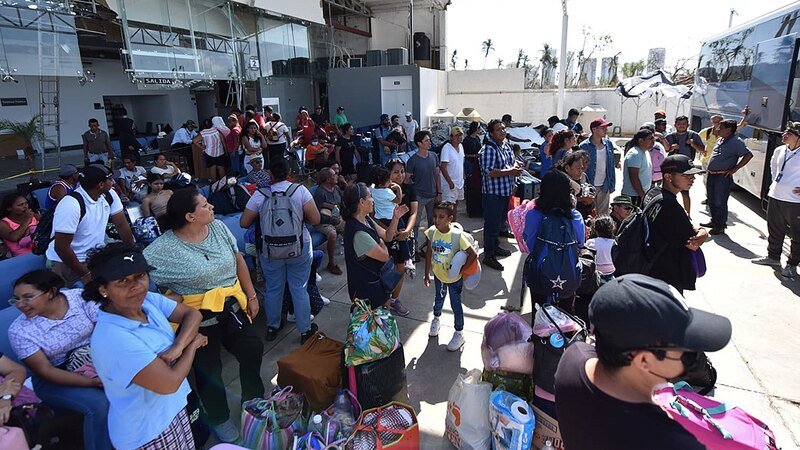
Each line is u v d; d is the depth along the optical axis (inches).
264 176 246.5
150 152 510.0
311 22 624.7
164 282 101.5
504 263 227.8
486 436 102.0
